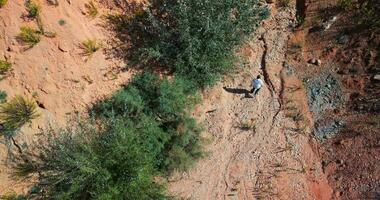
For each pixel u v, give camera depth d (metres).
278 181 12.18
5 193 11.63
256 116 13.20
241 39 13.52
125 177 11.14
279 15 14.62
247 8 13.27
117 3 13.56
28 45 12.03
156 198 11.41
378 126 12.13
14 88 12.11
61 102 12.38
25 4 11.97
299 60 13.80
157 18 13.58
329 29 13.90
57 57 12.31
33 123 12.09
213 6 12.91
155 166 12.23
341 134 12.47
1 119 11.88
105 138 11.56
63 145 11.24
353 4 13.77
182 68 13.14
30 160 11.81
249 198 12.09
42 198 11.41
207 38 13.02
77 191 11.07
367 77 12.88
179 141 12.34
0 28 11.92
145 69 13.28
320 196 11.84
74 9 12.70
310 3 14.52
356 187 11.69
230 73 13.73
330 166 12.17
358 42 13.37
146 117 12.24
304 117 12.95
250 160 12.58
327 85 13.22
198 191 12.30
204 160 12.66
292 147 12.61
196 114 13.22
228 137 12.97
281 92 13.42
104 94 12.73
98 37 13.00
